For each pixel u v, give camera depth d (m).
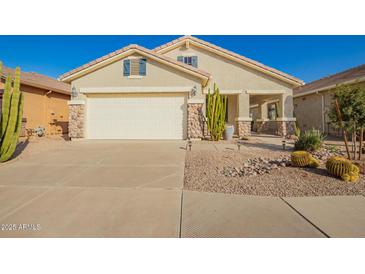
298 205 3.96
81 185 5.10
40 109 16.95
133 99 12.91
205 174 5.91
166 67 12.73
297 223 3.33
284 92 15.69
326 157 7.77
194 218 3.49
